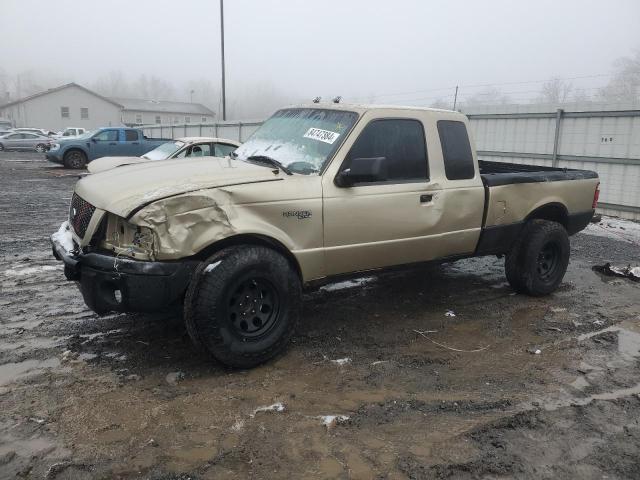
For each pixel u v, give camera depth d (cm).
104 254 366
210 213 363
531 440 316
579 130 1184
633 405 361
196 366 394
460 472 284
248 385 369
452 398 363
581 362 427
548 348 453
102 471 274
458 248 512
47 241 795
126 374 378
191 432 311
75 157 2086
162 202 348
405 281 638
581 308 559
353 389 370
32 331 450
